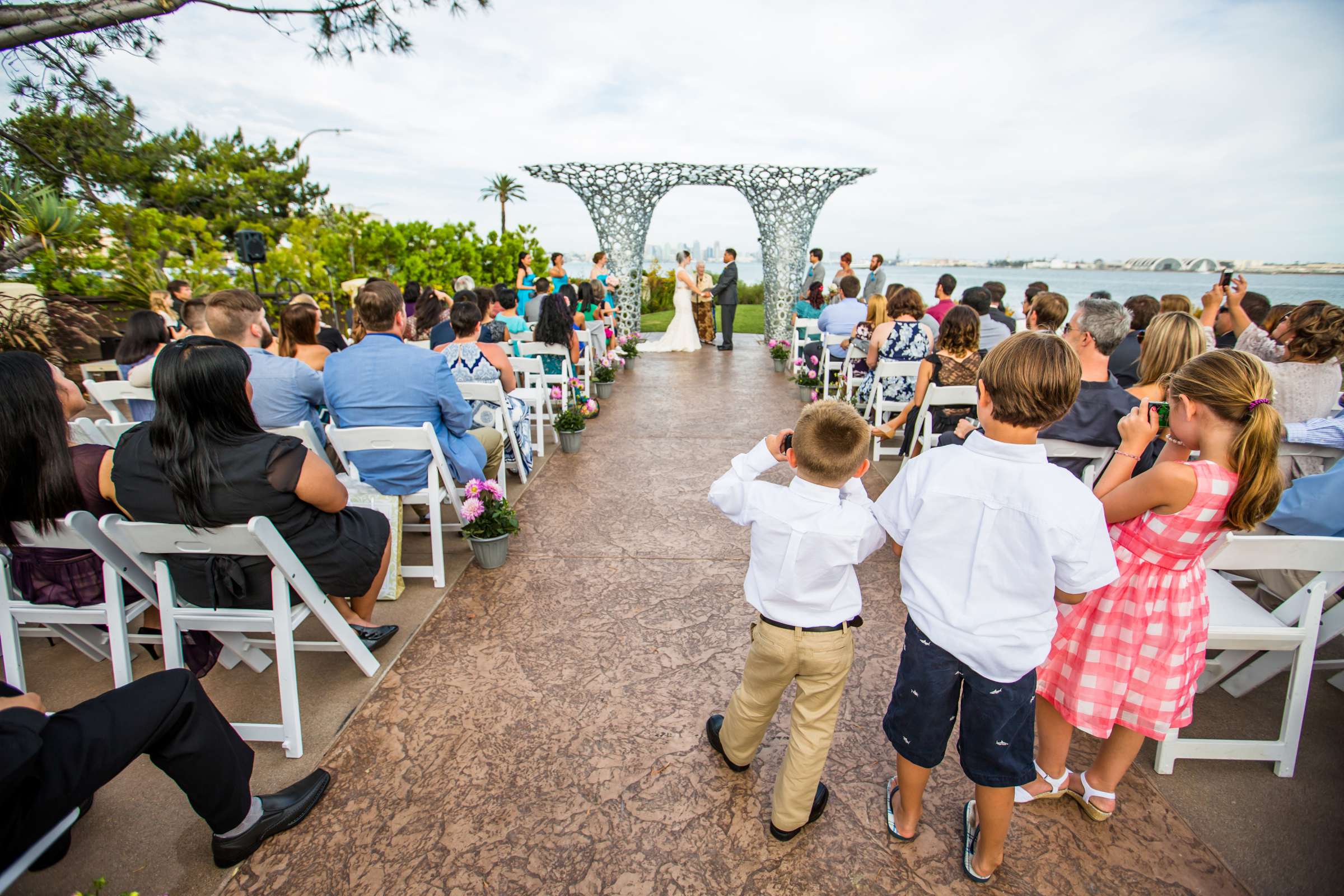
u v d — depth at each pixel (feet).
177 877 5.76
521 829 6.29
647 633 9.53
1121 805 6.70
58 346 24.86
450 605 10.23
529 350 20.20
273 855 5.99
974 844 6.03
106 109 19.27
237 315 10.18
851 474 5.39
